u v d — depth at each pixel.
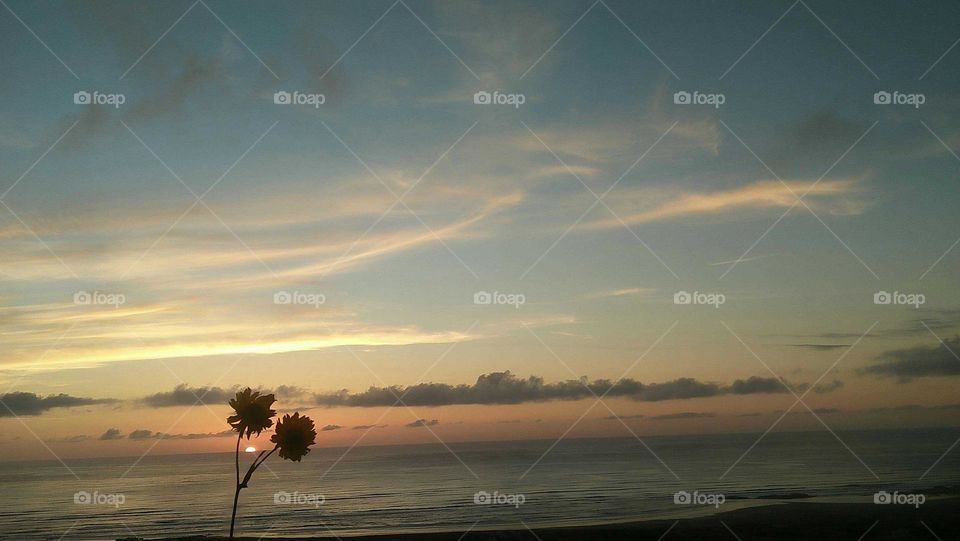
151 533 25.61
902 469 41.44
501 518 26.58
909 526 17.41
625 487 38.84
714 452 70.81
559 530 20.03
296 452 3.63
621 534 18.72
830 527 17.70
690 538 17.47
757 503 25.20
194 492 47.12
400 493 41.78
